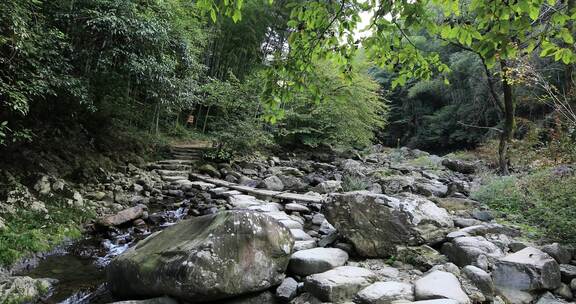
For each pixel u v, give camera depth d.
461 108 18.78
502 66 7.52
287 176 8.20
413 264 3.46
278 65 2.66
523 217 4.51
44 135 6.62
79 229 5.18
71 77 5.61
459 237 3.57
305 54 2.65
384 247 3.62
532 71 6.48
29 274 3.79
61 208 5.44
